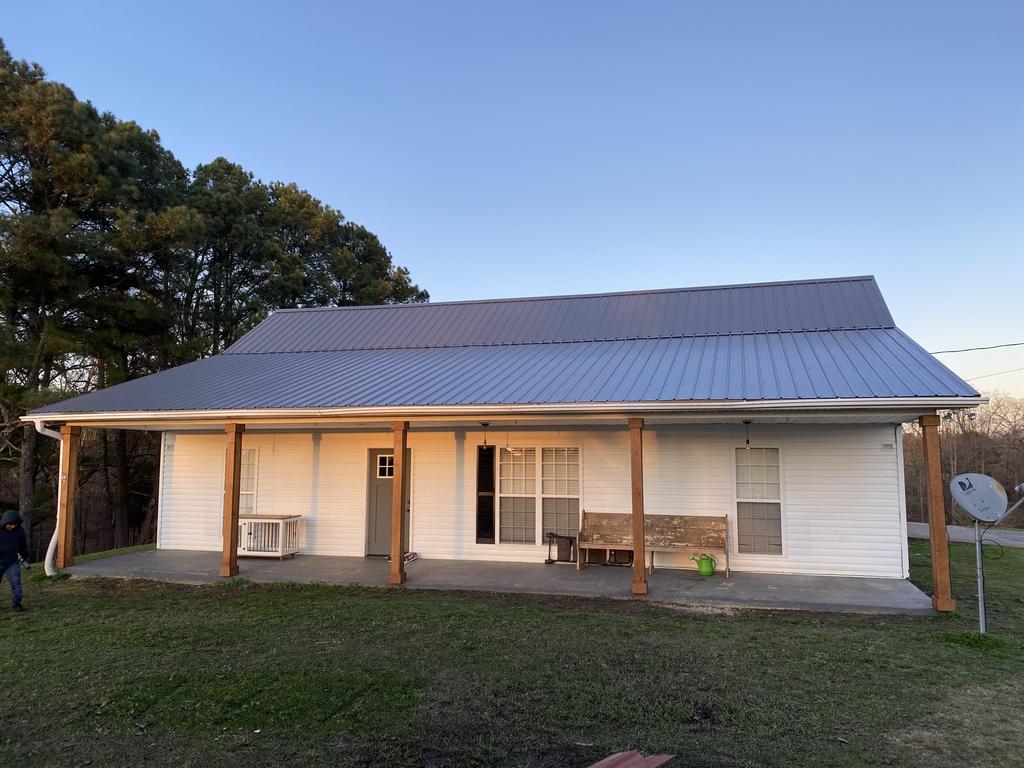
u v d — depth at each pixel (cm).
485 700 525
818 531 1088
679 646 677
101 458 2341
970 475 744
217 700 525
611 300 1588
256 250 2703
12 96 1773
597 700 525
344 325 1691
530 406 934
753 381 952
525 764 419
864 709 509
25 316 1908
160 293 2248
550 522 1206
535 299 1655
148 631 743
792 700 527
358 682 564
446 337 1547
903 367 956
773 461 1123
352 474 1297
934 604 841
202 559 1225
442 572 1092
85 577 1080
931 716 496
